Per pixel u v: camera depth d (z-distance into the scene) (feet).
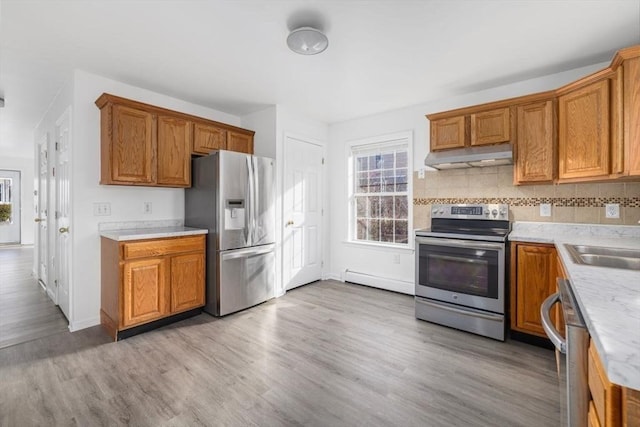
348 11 6.28
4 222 25.17
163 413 5.43
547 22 6.61
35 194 14.98
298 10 6.26
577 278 3.81
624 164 6.49
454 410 5.53
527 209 9.58
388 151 13.21
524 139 8.71
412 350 7.75
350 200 14.32
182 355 7.45
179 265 9.36
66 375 6.57
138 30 6.95
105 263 8.97
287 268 12.74
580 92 7.59
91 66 8.70
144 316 8.55
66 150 9.62
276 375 6.63
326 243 14.90
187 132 10.51
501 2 5.96
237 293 10.37
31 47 7.65
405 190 12.70
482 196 10.46
